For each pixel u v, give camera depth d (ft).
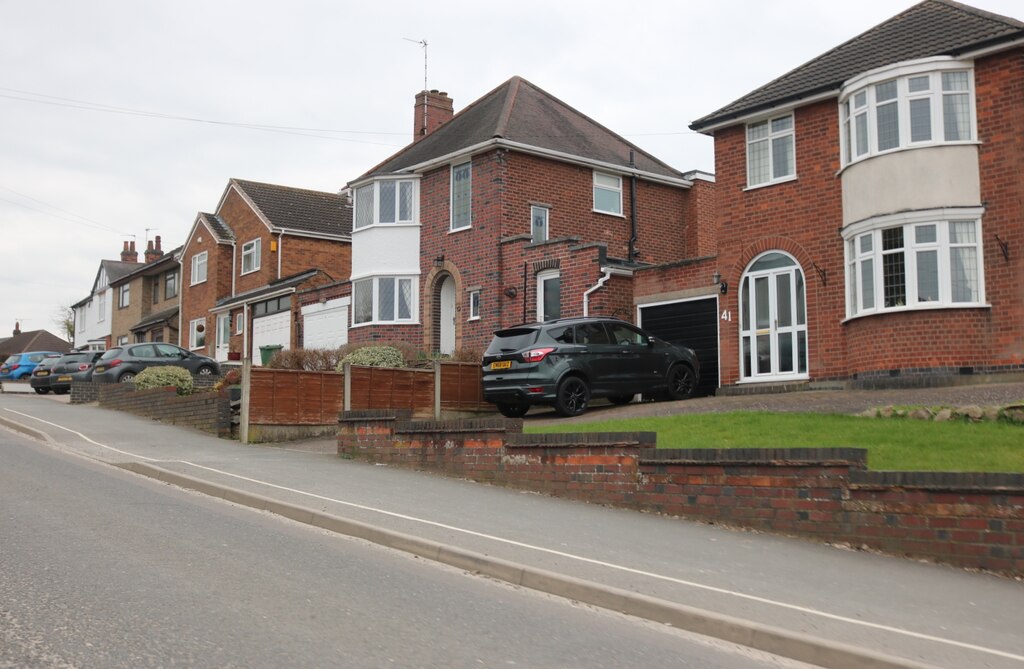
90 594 20.77
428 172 90.89
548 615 22.00
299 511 31.76
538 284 78.89
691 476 33.88
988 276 56.08
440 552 26.91
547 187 86.38
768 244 66.69
